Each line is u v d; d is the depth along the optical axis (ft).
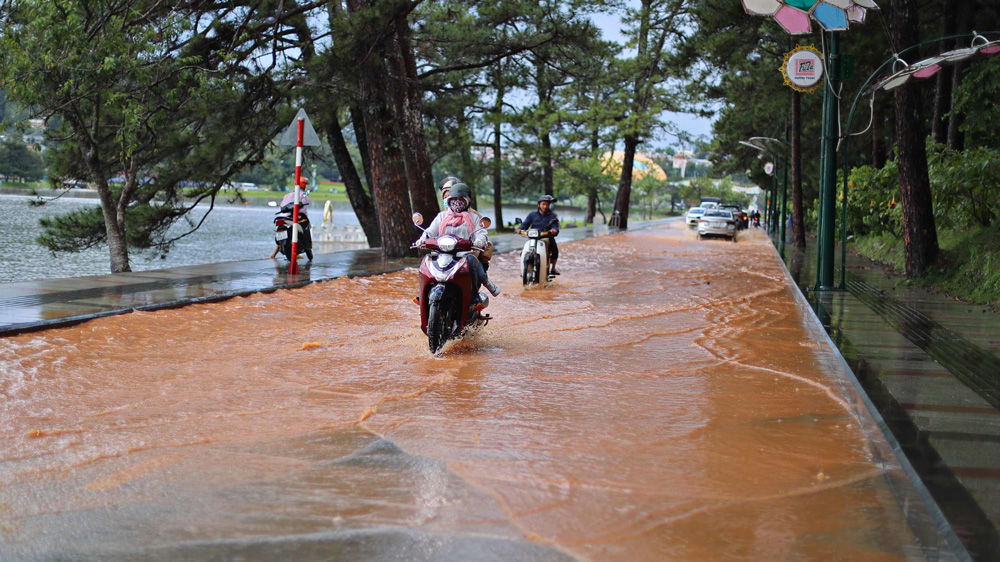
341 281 44.39
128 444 15.80
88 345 25.05
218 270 46.83
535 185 163.02
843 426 18.20
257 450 15.61
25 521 12.08
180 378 21.43
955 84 68.64
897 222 61.31
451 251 25.75
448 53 89.71
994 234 43.96
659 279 52.75
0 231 100.17
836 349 25.43
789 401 20.45
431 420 17.95
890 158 101.86
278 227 53.83
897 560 11.09
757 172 164.86
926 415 17.11
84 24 52.08
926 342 27.04
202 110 62.64
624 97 140.36
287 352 25.34
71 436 16.25
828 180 44.60
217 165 68.33
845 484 14.24
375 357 24.98
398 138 62.28
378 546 11.27
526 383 21.97
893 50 46.29
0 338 25.21
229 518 12.23
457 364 24.17
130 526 11.90
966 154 48.67
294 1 69.36
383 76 62.08
